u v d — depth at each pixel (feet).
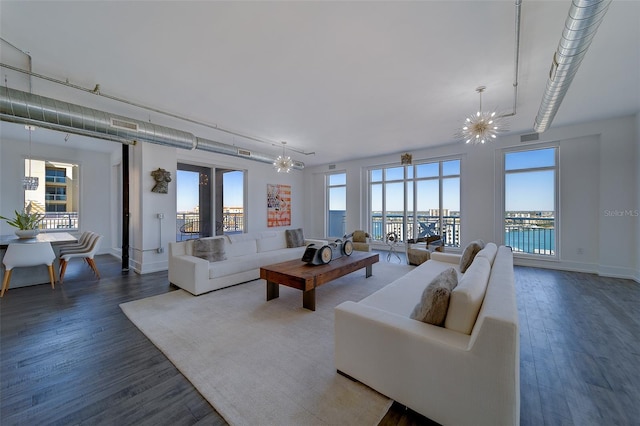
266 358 6.70
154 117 13.30
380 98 11.19
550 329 8.35
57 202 20.08
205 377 5.95
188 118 13.57
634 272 13.71
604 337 7.80
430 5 6.09
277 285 11.30
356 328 5.65
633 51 8.02
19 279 12.59
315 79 9.52
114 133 11.44
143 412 4.97
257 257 14.40
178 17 6.38
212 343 7.45
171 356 6.79
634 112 13.38
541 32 6.99
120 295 11.57
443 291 5.08
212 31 6.92
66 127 10.71
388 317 5.43
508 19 6.52
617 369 6.25
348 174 26.17
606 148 14.38
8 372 6.15
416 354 4.76
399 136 17.26
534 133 16.46
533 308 10.07
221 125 14.80
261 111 12.63
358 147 20.53
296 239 18.66
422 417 4.82
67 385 5.72
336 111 12.65
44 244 12.18
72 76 9.20
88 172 21.11
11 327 8.48
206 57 8.12
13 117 9.21
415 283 9.11
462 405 4.29
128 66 8.58
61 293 11.82
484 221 18.56
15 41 7.21
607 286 12.64
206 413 4.96
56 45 7.43
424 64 8.59
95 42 7.31
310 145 19.83
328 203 29.12
